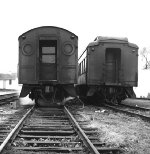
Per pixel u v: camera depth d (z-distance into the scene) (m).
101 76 15.20
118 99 16.33
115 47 15.26
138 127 7.94
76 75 13.12
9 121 8.78
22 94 13.28
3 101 17.45
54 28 13.12
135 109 13.39
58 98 13.66
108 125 8.23
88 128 7.41
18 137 6.23
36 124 8.15
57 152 5.13
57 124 8.22
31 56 13.08
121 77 15.21
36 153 4.94
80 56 19.73
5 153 4.79
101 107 14.48
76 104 16.78
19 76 13.12
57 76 12.98
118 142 5.89
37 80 12.96
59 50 13.07
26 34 13.16
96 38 16.25
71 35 13.20
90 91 15.62
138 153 5.08
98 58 15.24
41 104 14.16
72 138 6.19
